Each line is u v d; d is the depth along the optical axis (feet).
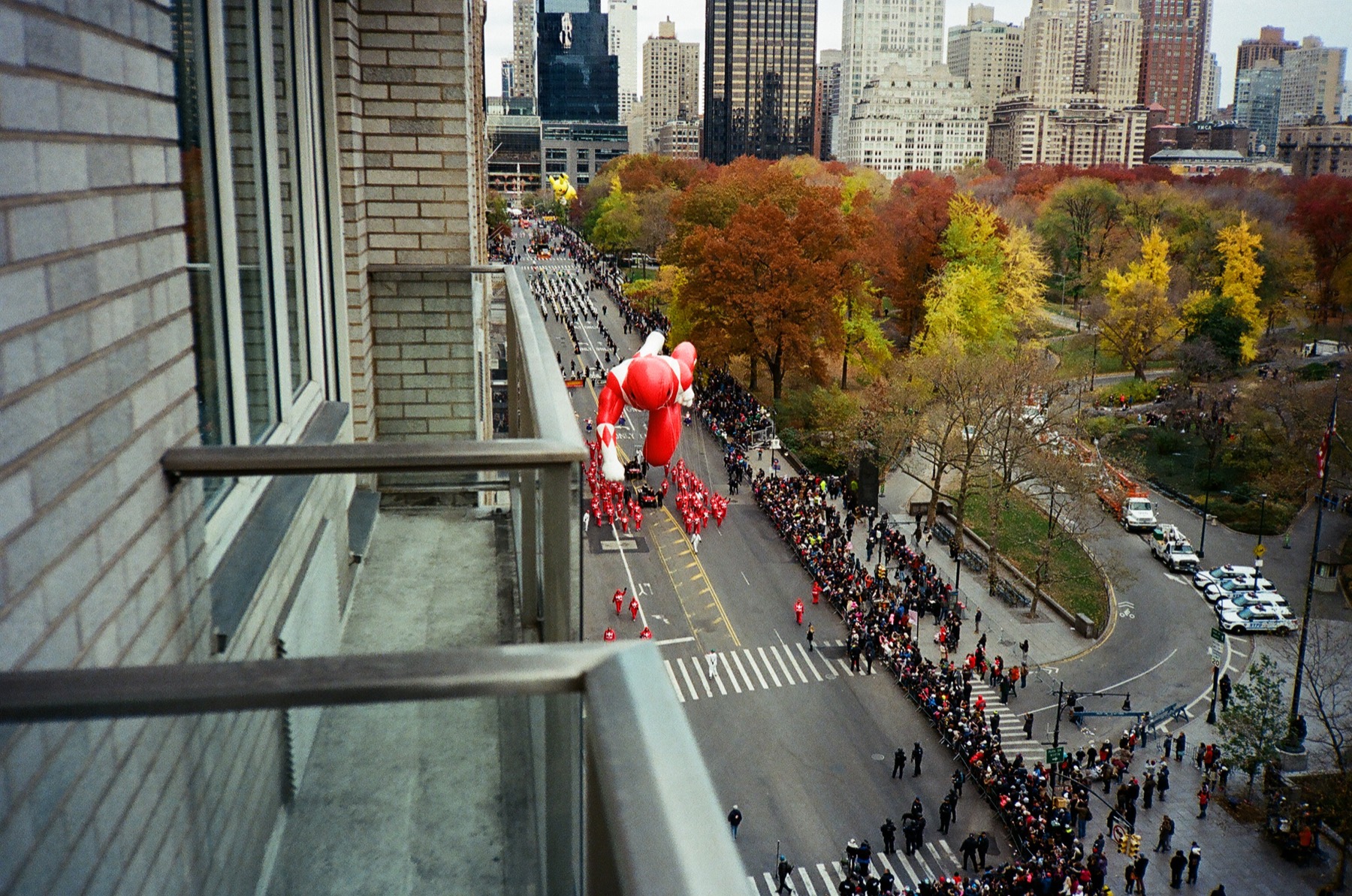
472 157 69.46
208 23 20.58
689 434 206.39
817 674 120.88
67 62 11.47
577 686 7.72
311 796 11.26
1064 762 104.17
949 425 158.40
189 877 10.48
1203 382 247.70
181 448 14.47
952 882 83.05
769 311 204.74
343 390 42.93
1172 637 139.74
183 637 14.75
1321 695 122.42
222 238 21.27
